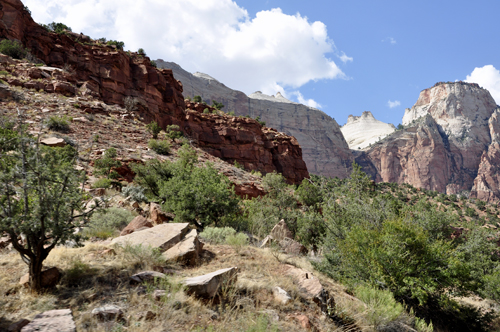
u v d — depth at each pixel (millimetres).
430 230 11219
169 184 13984
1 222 4402
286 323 4719
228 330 4188
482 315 9398
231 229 10109
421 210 12141
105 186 16891
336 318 5527
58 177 5000
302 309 5340
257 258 7605
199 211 12664
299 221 15961
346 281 7953
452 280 7855
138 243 7027
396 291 7566
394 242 8070
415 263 7934
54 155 5332
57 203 4832
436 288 8328
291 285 6012
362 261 8117
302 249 10539
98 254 6352
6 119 21734
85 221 5371
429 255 8109
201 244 7676
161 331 3877
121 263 5902
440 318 8367
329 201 12883
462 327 8469
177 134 48562
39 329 3381
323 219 14430
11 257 6031
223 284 5199
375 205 11984
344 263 8516
